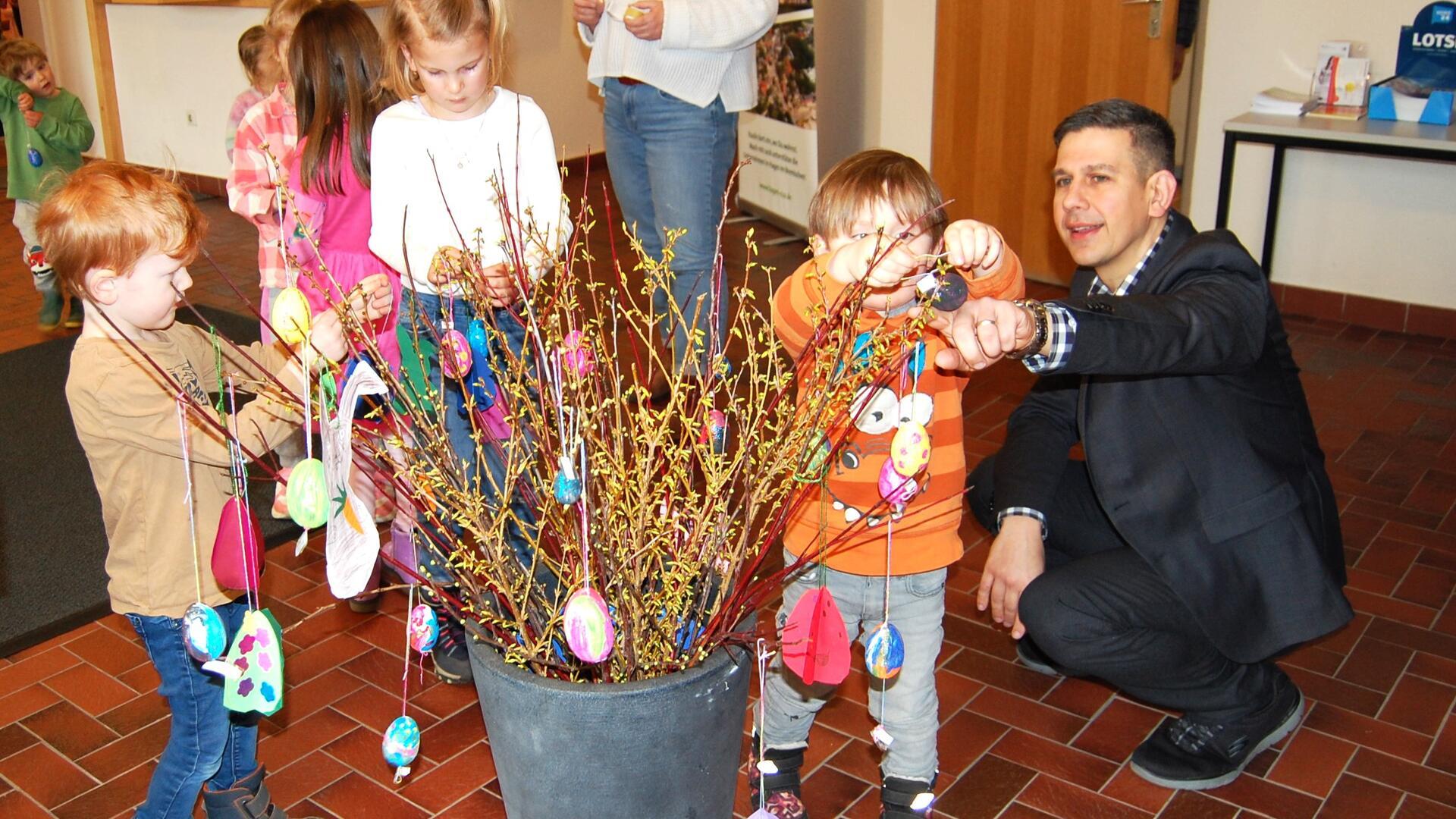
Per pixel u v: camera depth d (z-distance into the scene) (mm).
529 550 1694
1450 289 4551
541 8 7348
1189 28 4875
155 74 7637
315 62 2541
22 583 3021
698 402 1507
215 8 7051
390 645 2738
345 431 1316
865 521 1581
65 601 2939
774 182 6191
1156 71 4789
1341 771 2270
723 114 3658
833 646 1437
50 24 8336
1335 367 4332
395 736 1525
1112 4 4832
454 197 2352
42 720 2498
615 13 3598
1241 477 2074
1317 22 4531
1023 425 2416
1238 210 4941
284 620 2834
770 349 1553
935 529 1858
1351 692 2510
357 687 2586
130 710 2533
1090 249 2109
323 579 3016
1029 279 5480
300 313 1441
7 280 5879
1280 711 2295
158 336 1860
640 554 1376
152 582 1827
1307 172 4730
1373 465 3539
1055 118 5156
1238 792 2219
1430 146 3900
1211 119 4902
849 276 1533
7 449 3852
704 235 3730
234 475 1560
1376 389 4117
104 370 1745
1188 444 2080
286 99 3006
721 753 1418
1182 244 2062
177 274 1760
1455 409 3934
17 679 2641
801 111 5742
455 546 1505
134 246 1686
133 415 1742
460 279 1669
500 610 1472
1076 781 2256
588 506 1354
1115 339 1595
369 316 1810
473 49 2209
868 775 2275
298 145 2639
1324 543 2207
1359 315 4758
